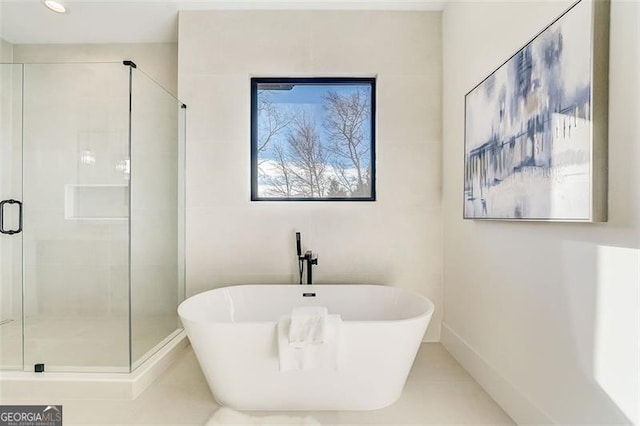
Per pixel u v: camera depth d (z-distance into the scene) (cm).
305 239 259
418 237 259
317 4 252
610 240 104
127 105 209
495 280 176
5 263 229
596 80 105
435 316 258
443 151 256
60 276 220
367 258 260
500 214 163
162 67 297
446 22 249
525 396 149
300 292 244
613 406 104
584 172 108
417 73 258
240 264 259
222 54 258
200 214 259
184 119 259
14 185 229
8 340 214
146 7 251
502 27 168
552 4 130
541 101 131
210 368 167
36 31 279
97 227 211
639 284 95
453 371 208
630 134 98
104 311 206
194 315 206
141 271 215
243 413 164
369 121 268
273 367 162
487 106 176
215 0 246
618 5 101
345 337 160
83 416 160
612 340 104
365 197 268
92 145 217
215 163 258
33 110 226
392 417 160
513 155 151
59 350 201
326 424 154
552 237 132
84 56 296
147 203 221
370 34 258
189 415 162
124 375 182
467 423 156
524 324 150
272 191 269
